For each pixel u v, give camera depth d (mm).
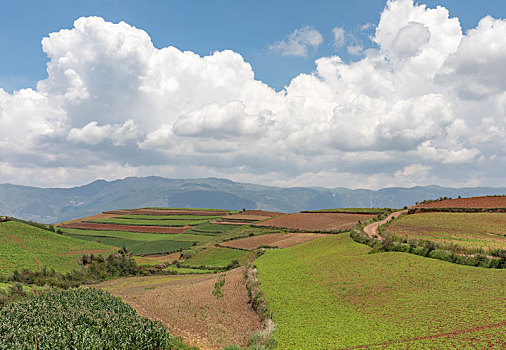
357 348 29000
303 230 136625
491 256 52375
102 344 31312
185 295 59062
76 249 125750
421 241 62750
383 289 44031
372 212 151500
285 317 39500
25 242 120562
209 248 133000
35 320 37656
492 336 27391
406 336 29953
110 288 81625
